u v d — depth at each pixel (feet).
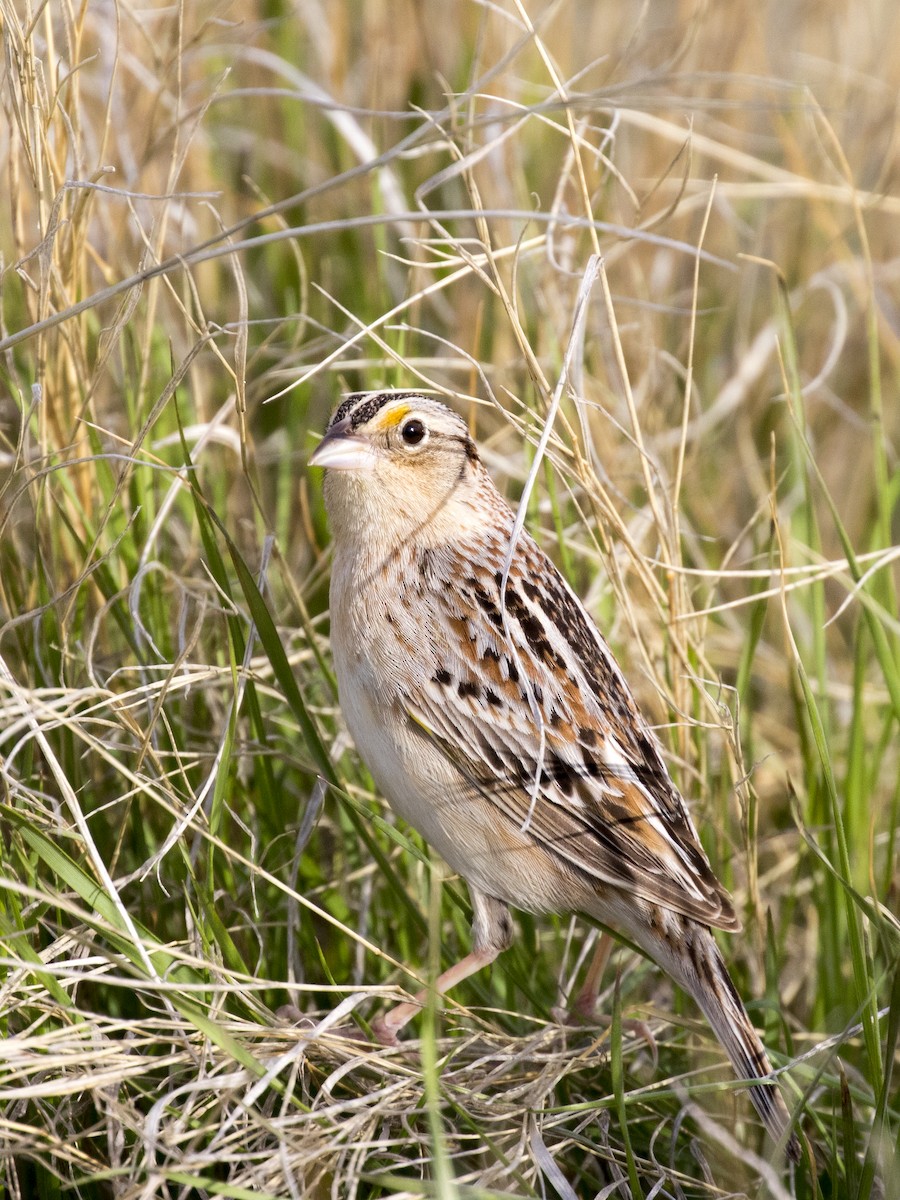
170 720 32.48
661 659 37.65
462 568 30.30
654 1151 28.71
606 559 33.19
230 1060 25.76
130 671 32.83
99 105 43.78
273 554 36.94
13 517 33.14
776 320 46.14
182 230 37.65
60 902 24.97
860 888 33.30
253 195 47.14
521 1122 27.04
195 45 42.34
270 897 31.86
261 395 39.11
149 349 34.35
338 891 33.22
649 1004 32.22
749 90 51.24
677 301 47.06
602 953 31.40
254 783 33.94
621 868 28.86
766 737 41.98
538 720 28.84
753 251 50.42
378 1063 26.96
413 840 33.65
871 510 47.29
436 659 29.55
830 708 42.83
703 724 32.24
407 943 32.91
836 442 49.57
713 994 28.25
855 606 44.78
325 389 42.42
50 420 33.37
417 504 30.12
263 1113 25.91
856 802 34.19
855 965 27.58
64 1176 25.72
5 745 30.86
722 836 33.99
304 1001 31.76
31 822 26.55
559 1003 33.04
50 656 31.94
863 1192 25.31
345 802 29.04
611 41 52.31
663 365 44.47
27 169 37.96
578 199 40.96
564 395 37.55
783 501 44.42
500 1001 32.22
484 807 29.53
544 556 31.89
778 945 33.71
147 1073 27.55
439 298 42.88
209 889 27.84
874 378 36.68
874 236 51.06
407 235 42.96
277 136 50.55
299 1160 24.14
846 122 51.34
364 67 49.57
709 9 49.19
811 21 55.67
